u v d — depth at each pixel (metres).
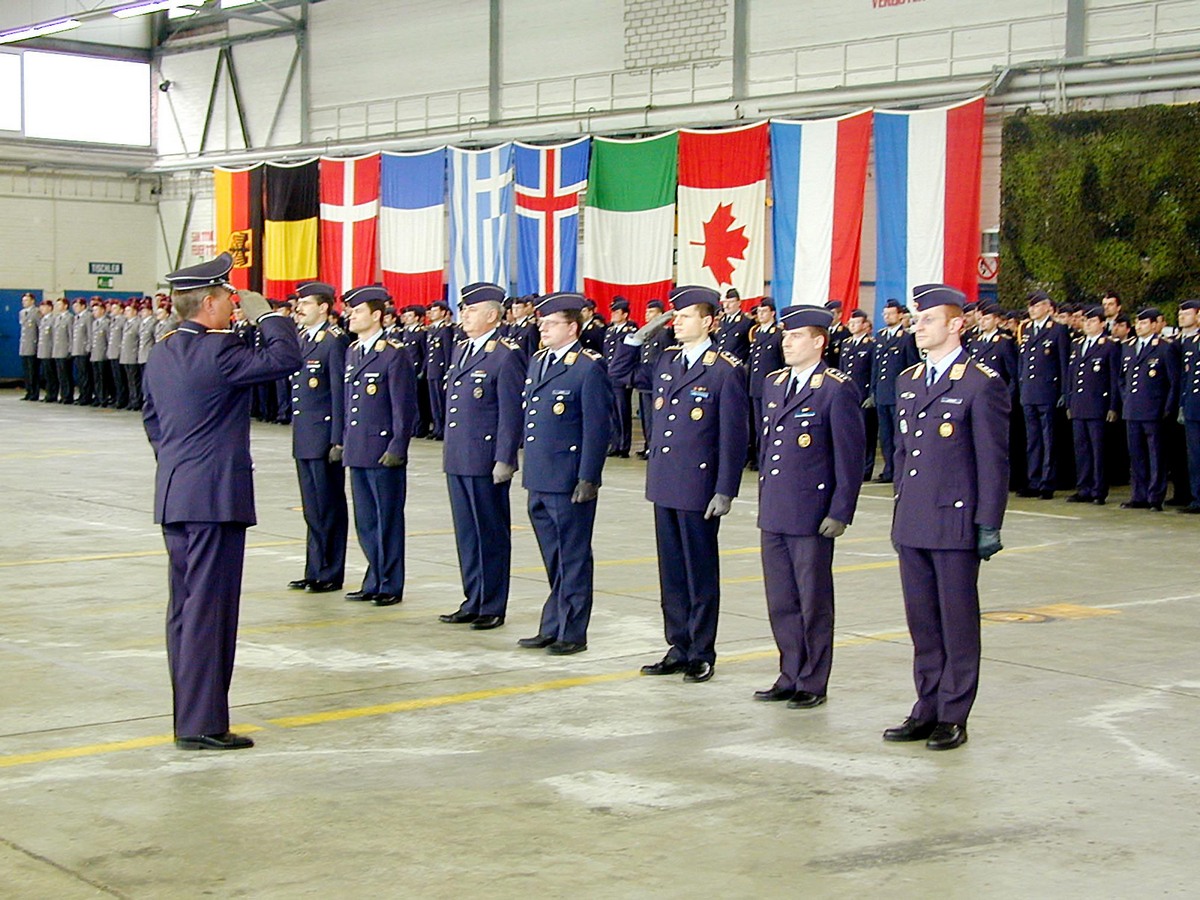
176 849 4.83
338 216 28.20
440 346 22.47
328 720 6.56
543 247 24.59
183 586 6.11
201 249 34.31
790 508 6.74
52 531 12.56
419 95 28.73
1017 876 4.62
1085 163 18.69
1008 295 19.55
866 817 5.21
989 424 6.07
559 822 5.12
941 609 6.22
